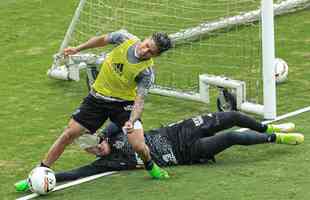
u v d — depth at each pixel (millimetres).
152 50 25031
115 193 25469
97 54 39625
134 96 26328
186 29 42812
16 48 46531
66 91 38594
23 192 26234
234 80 34125
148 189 25516
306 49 42281
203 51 41438
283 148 28734
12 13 54250
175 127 27906
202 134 27594
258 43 39719
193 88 37031
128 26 45250
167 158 27484
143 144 25984
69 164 28922
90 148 27234
